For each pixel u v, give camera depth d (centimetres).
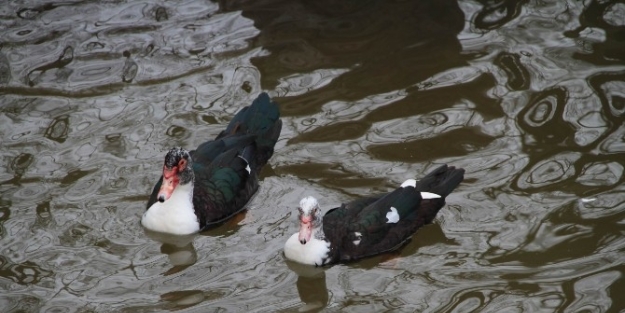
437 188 1086
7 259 1026
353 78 1343
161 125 1258
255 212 1119
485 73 1345
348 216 1049
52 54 1422
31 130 1249
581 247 1024
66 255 1038
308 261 1019
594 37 1424
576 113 1256
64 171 1170
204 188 1111
